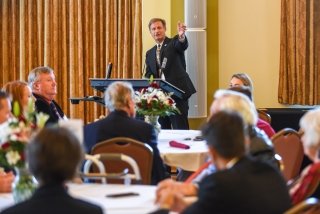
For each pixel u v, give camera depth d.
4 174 4.55
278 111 10.79
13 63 12.10
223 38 12.45
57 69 12.18
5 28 12.01
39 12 12.06
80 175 4.65
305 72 12.09
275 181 3.43
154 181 5.81
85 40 12.19
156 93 7.49
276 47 12.36
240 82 7.93
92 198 4.21
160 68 10.96
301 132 6.80
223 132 3.48
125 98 5.91
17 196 4.00
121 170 5.51
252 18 12.41
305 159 8.13
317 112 3.98
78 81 12.18
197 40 11.84
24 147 3.93
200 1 11.82
